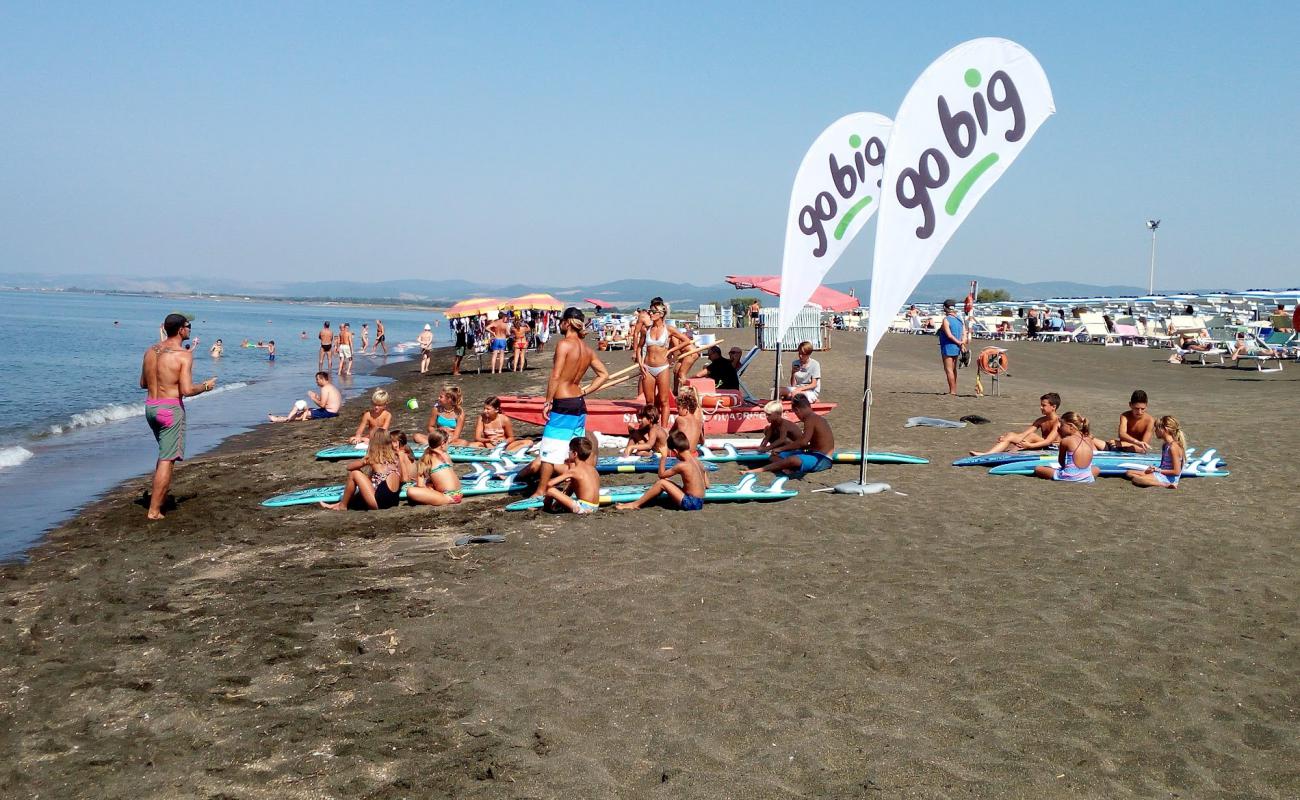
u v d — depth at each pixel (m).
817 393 15.67
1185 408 16.16
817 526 8.02
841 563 6.87
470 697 4.72
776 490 9.27
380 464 9.45
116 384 28.06
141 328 75.19
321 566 7.33
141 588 6.96
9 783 4.05
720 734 4.25
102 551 8.16
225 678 5.09
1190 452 11.13
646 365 12.18
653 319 12.36
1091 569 6.61
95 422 18.95
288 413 20.28
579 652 5.27
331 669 5.15
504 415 13.30
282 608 6.25
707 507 8.86
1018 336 42.53
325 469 12.31
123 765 4.18
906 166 8.65
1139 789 3.70
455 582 6.67
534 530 8.14
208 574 7.29
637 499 9.02
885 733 4.22
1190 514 8.30
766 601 6.05
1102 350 33.03
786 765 3.95
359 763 4.07
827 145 12.09
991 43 8.03
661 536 7.80
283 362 40.56
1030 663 4.95
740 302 58.97
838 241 12.24
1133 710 4.39
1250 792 3.66
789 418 13.17
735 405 13.81
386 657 5.30
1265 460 10.90
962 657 5.06
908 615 5.72
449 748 4.19
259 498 10.41
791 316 12.84
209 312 163.12
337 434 16.16
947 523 8.07
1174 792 3.67
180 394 9.45
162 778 4.04
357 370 35.47
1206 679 4.70
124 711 4.75
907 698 4.58
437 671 5.07
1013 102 7.96
